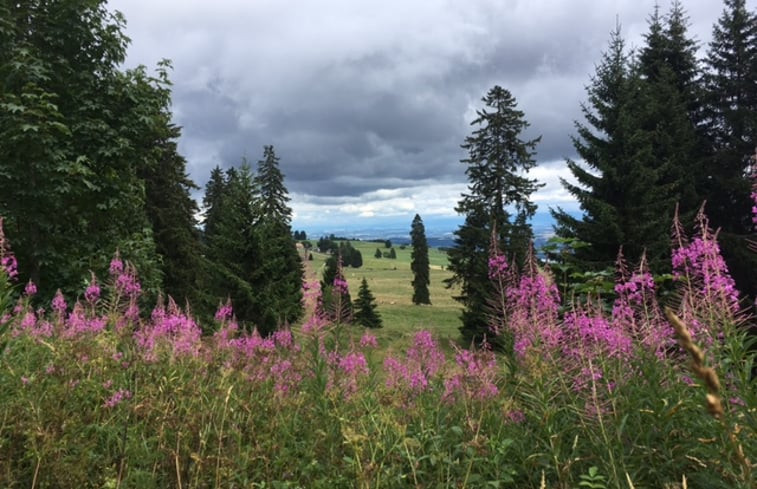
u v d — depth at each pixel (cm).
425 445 404
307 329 571
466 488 351
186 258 2656
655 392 361
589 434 378
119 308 596
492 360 514
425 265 6575
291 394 495
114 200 1007
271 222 1828
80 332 509
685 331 110
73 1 989
